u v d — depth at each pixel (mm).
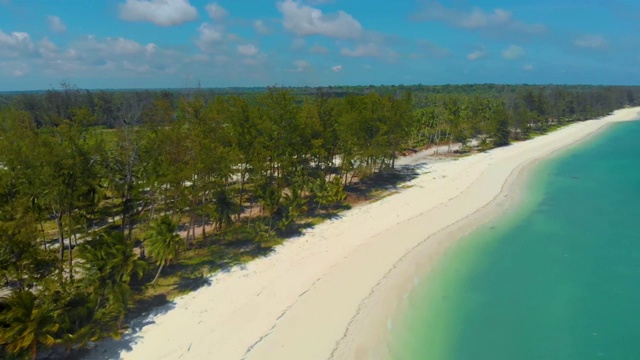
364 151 59906
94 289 26906
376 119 62281
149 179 37656
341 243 42281
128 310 30031
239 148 45875
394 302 32156
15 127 35781
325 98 59312
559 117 159250
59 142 33250
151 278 34469
